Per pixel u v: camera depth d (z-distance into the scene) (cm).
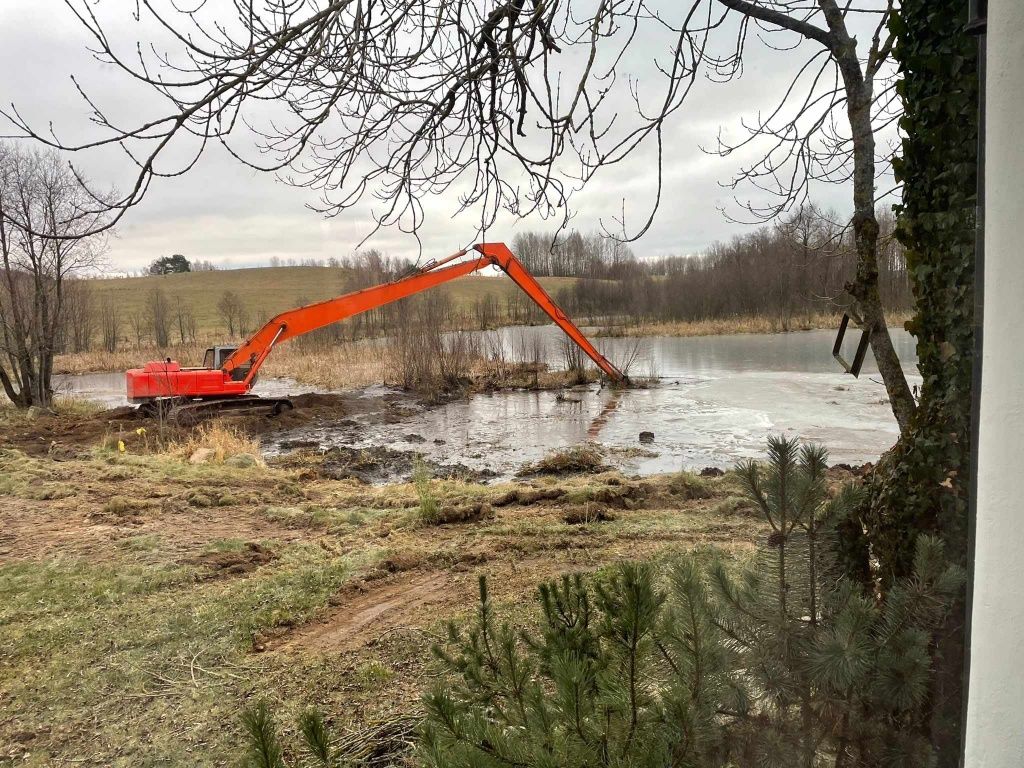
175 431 1522
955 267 221
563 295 5247
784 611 219
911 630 198
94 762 367
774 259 2098
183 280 8369
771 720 216
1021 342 120
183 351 4000
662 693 223
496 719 274
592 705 230
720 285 4650
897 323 2639
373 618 538
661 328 4334
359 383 2675
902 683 194
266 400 1881
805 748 205
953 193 219
